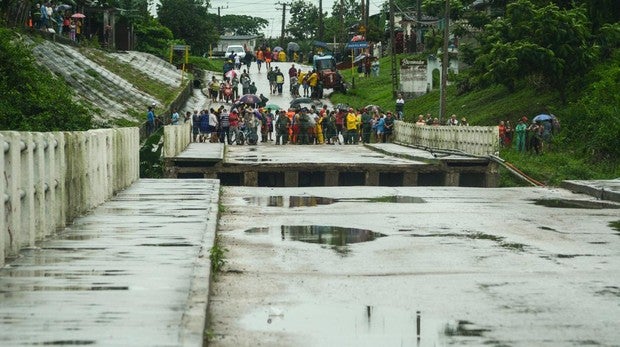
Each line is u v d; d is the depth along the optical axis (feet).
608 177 170.50
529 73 240.12
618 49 249.75
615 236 73.92
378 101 357.82
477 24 289.12
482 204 101.60
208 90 383.86
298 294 49.75
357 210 94.07
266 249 65.87
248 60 492.13
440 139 213.66
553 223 82.94
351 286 52.06
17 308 40.96
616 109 196.75
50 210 65.82
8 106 140.36
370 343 39.34
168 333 36.52
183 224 73.77
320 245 68.03
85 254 57.06
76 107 157.28
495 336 40.57
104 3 397.19
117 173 105.81
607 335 40.81
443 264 59.57
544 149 205.36
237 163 173.47
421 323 43.09
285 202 103.45
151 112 234.79
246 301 47.83
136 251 58.44
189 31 588.50
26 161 59.11
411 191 119.24
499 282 53.42
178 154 185.98
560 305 47.03
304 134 260.83
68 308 41.04
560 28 234.99
